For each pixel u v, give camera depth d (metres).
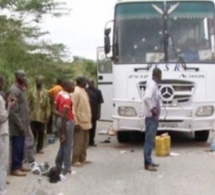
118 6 15.55
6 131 9.39
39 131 14.52
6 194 9.69
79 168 12.50
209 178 11.38
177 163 13.16
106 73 20.17
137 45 15.37
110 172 12.05
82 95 12.53
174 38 15.34
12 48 17.61
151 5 15.50
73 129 11.60
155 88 12.07
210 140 17.56
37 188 10.30
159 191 10.19
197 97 15.12
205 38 15.37
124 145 16.53
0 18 17.83
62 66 22.58
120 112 15.30
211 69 15.21
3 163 9.37
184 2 15.48
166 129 15.08
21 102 11.27
